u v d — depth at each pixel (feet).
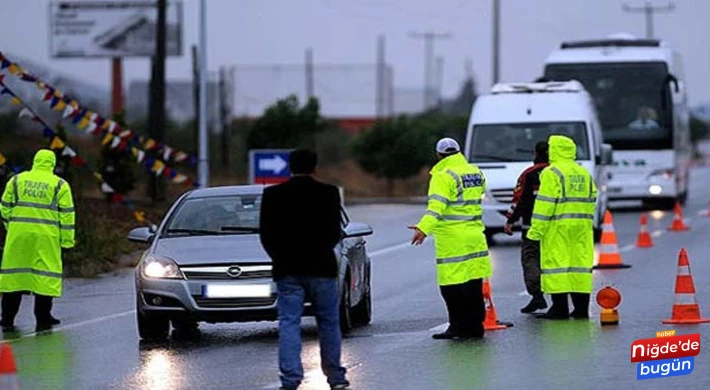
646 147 248.93
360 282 105.50
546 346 92.99
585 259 105.60
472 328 97.35
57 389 81.46
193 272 97.09
